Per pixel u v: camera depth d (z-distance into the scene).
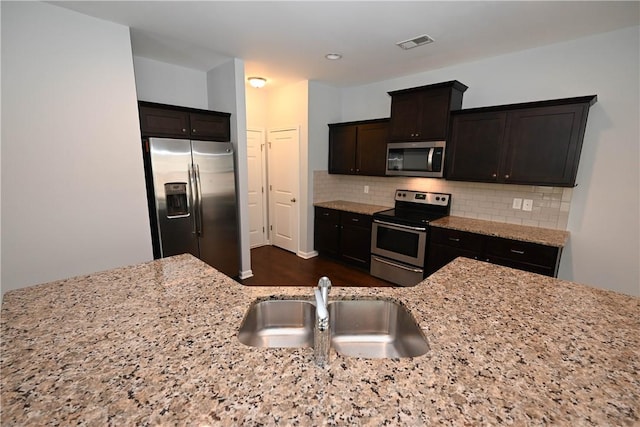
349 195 4.54
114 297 1.28
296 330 1.35
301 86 4.05
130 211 2.50
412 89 3.14
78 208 2.25
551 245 2.37
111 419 0.67
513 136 2.67
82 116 2.21
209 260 3.30
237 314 1.16
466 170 2.99
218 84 3.50
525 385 0.78
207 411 0.70
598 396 0.75
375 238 3.58
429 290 1.37
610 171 2.48
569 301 1.27
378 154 3.76
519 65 2.86
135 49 2.90
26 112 2.00
